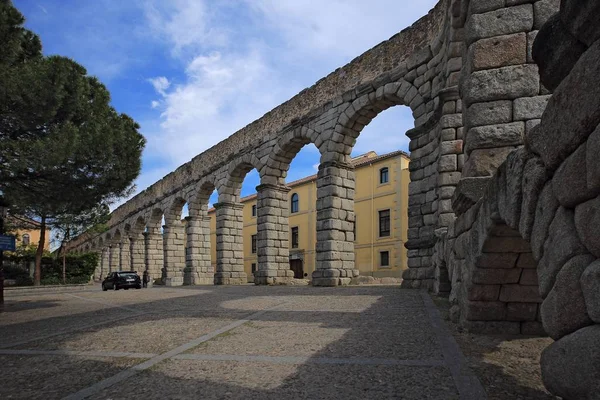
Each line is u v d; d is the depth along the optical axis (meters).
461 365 4.75
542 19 6.62
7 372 5.43
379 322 7.69
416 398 3.87
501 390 3.98
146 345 6.65
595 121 2.34
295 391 4.21
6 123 10.96
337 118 20.09
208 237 32.97
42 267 34.69
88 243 63.91
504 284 5.68
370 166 35.91
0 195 12.32
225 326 8.04
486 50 6.79
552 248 2.99
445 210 12.36
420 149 15.55
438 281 11.73
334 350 5.76
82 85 12.23
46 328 9.18
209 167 30.89
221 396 4.16
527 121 6.51
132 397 4.23
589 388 2.51
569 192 2.66
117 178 13.30
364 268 35.12
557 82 3.03
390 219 33.81
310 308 10.16
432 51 15.51
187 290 21.00
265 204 24.48
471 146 6.73
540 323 6.07
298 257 39.88
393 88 17.50
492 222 4.39
